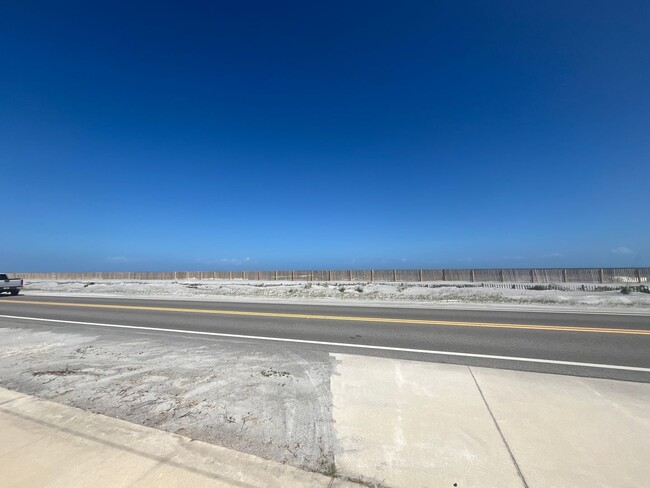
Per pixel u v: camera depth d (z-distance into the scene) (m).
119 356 6.74
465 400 4.36
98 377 5.48
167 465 3.04
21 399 4.57
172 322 11.02
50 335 8.98
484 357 6.46
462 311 12.95
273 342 7.94
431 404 4.25
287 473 2.96
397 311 13.09
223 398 4.56
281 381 5.16
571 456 3.13
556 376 5.29
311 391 4.74
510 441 3.38
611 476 2.85
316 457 3.20
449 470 2.97
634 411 4.01
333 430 3.68
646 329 9.09
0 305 16.89
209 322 10.95
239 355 6.73
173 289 25.36
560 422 3.75
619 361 6.16
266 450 3.33
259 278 42.97
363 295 19.52
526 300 15.80
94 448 3.32
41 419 3.95
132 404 4.42
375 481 2.86
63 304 17.03
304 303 16.48
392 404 4.27
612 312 12.38
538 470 2.94
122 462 3.08
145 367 5.97
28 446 3.36
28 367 6.07
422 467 3.02
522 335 8.42
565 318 11.01
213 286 27.88
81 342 8.08
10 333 9.29
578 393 4.57
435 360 6.27
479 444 3.35
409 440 3.45
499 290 19.70
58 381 5.31
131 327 10.20
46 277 54.62
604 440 3.39
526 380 5.09
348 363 6.07
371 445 3.38
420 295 18.62
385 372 5.53
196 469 2.99
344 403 4.33
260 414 4.08
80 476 2.87
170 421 3.94
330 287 24.03
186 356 6.69
